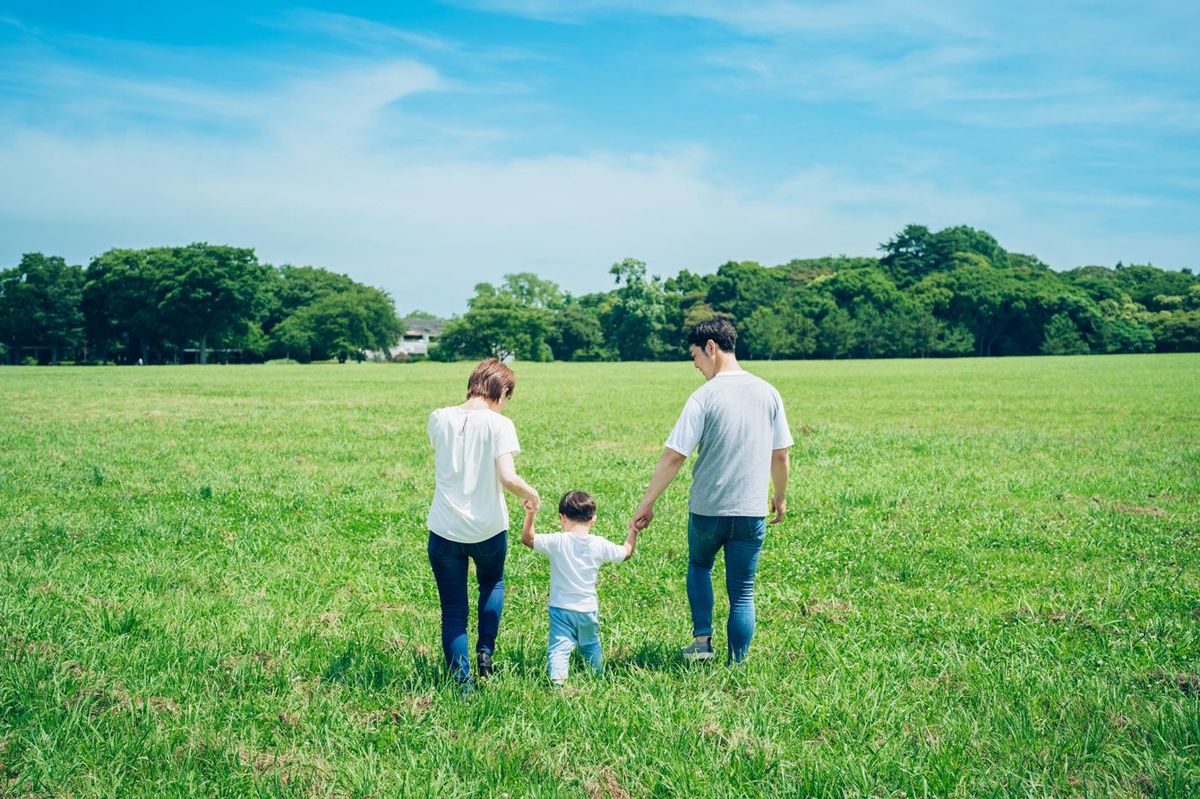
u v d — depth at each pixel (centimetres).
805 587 753
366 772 395
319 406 2836
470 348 13662
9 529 944
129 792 387
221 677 518
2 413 2509
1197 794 375
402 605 702
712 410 522
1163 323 11838
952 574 784
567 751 421
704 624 548
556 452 1636
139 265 11888
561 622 517
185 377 5441
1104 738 431
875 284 13650
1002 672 522
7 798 380
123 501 1131
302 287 14512
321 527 979
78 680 503
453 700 478
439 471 513
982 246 17000
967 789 387
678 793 381
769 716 458
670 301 14550
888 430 1983
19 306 11631
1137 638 598
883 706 469
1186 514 1026
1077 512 1033
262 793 381
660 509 1069
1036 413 2428
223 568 805
